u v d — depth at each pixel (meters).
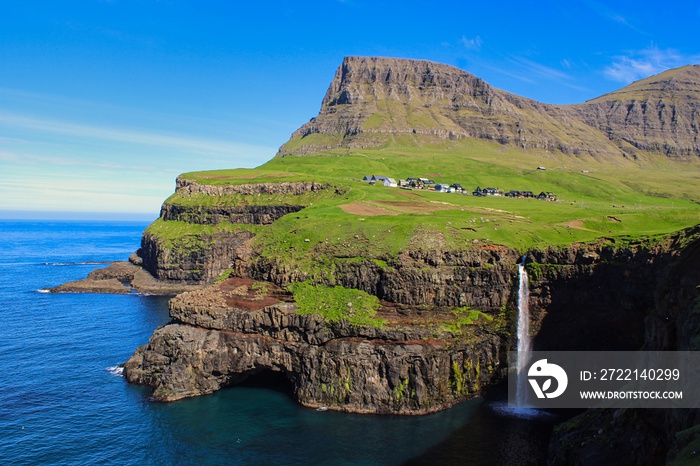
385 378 90.38
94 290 189.25
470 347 95.06
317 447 76.06
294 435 79.69
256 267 114.25
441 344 92.50
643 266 89.38
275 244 118.56
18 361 109.81
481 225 116.75
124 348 120.62
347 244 110.06
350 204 154.88
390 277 99.50
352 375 90.94
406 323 95.19
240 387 100.50
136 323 143.75
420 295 98.56
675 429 54.28
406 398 89.12
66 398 91.81
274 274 109.19
